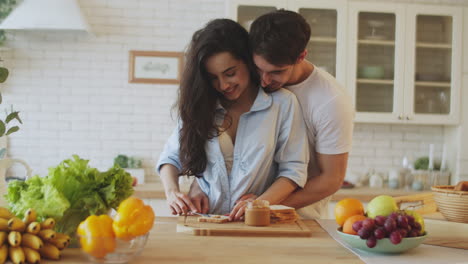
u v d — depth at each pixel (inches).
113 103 163.2
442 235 60.6
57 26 145.9
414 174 160.9
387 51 157.4
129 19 163.0
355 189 153.0
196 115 74.2
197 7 164.6
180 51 163.9
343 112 79.0
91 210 53.5
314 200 80.9
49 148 161.5
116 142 163.2
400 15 156.5
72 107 162.1
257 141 74.6
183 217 71.0
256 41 67.1
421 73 158.7
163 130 164.2
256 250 54.9
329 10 154.5
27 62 160.9
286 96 76.0
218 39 67.8
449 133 167.2
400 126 170.6
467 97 159.3
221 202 77.9
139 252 49.0
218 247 56.1
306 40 69.4
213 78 72.0
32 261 46.9
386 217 55.1
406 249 54.7
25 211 51.5
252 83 76.6
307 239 61.7
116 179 56.7
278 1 152.0
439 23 159.3
